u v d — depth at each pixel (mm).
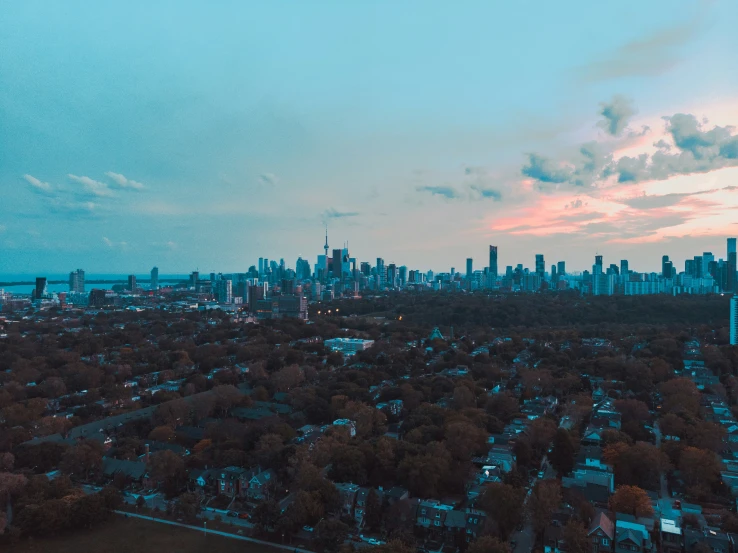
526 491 167625
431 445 187250
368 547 132000
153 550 146750
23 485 167250
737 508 161625
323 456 184625
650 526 148250
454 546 148000
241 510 171500
